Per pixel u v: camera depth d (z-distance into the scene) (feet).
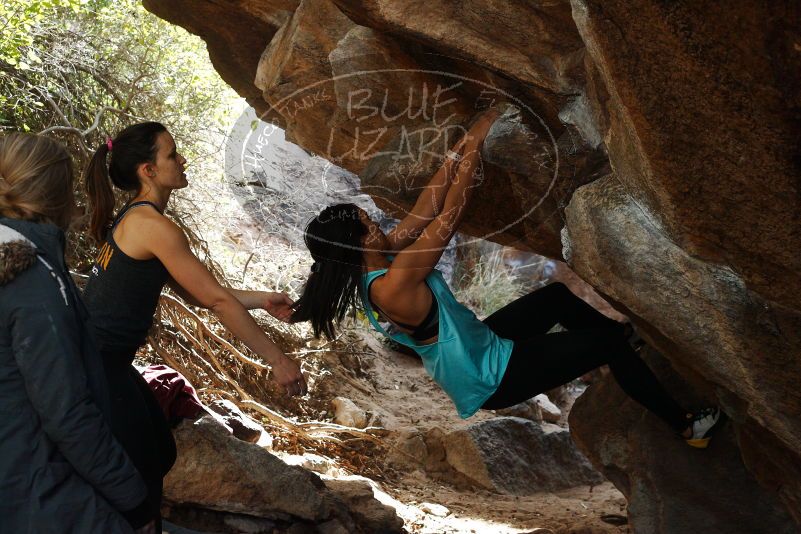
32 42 18.42
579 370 11.53
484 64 9.70
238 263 21.99
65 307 7.11
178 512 13.41
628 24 6.59
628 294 9.30
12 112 18.72
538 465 22.09
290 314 11.55
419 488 20.02
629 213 8.63
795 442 9.07
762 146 6.59
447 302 11.09
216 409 16.75
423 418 23.07
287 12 14.17
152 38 20.51
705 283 8.36
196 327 19.44
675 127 6.93
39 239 7.29
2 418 6.92
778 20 5.82
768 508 12.90
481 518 17.94
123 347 9.25
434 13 9.37
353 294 10.91
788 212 6.84
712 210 7.30
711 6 6.10
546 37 9.11
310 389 22.03
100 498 7.19
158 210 9.57
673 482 13.52
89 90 20.25
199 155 20.53
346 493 15.56
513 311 12.28
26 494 6.86
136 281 9.23
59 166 7.72
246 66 16.57
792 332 8.06
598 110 8.63
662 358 14.05
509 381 11.14
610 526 17.93
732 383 9.09
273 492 13.53
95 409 7.04
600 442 14.61
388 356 26.18
